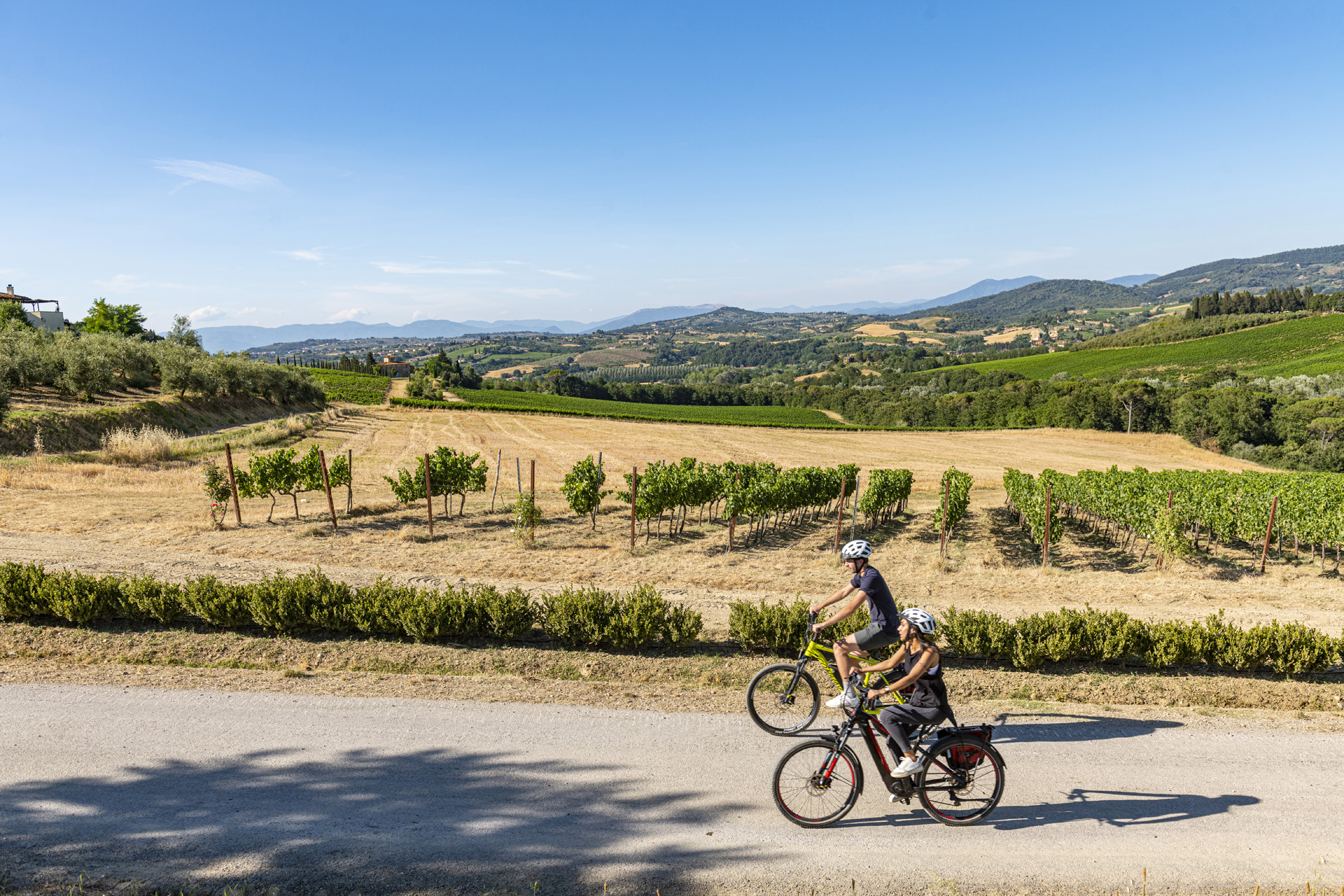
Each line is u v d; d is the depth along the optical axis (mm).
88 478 23750
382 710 7746
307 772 6371
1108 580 16219
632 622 9797
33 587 10078
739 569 16625
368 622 10016
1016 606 13617
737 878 5039
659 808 5895
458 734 7199
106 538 15977
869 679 5922
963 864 5277
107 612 10266
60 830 5359
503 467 42062
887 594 6121
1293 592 15039
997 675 9195
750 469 26531
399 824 5578
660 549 18781
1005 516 29000
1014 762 6867
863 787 6344
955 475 27812
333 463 20766
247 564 14430
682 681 8961
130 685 8219
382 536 18188
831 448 63844
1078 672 9375
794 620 9812
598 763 6652
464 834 5461
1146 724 7828
